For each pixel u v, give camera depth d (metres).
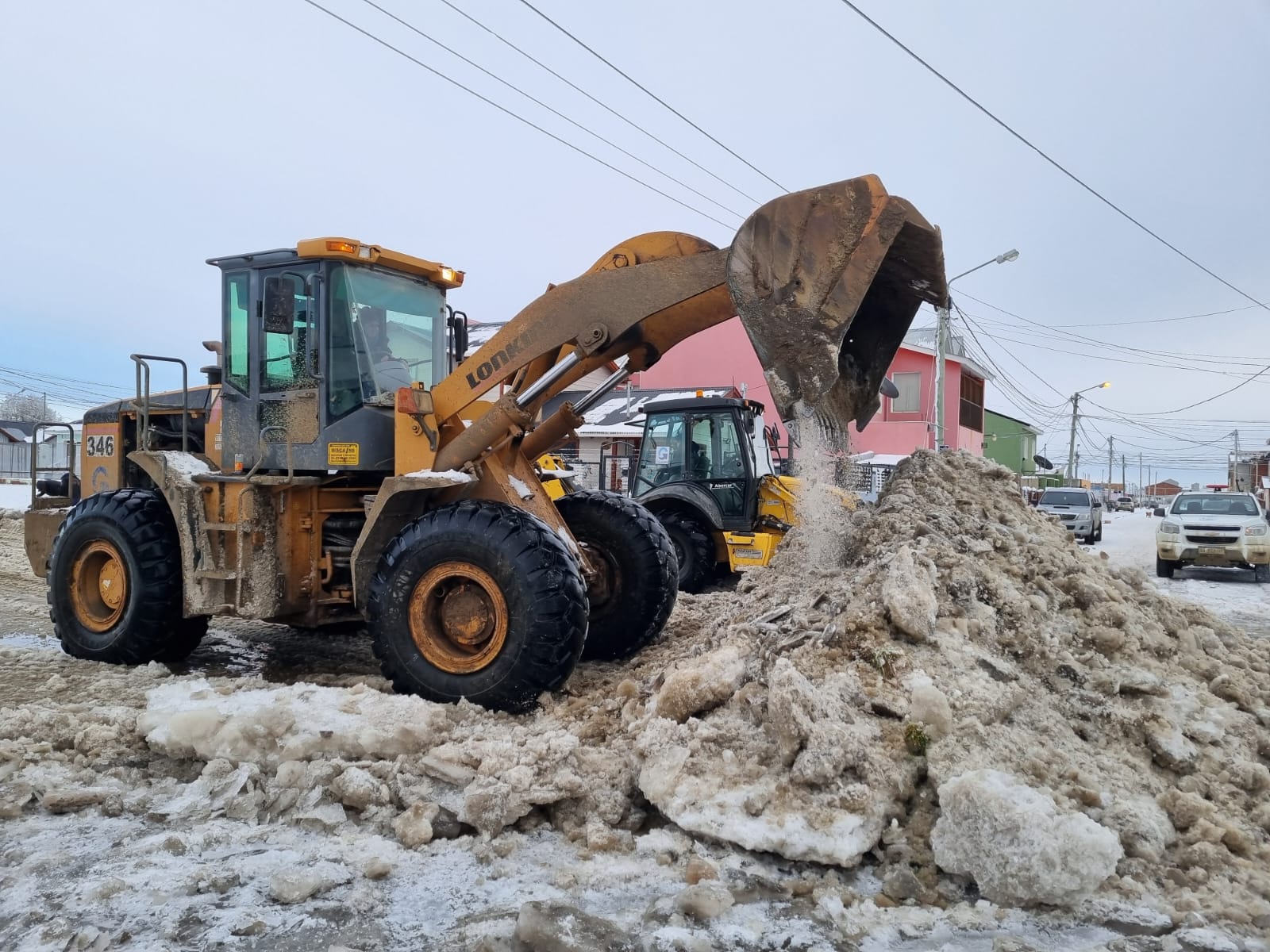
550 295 4.89
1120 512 57.31
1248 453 64.81
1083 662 3.99
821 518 5.08
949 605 4.02
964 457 5.73
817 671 3.65
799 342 4.14
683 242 4.77
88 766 3.87
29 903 2.81
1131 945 2.53
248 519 5.25
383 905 2.82
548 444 5.67
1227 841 3.03
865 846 2.96
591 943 2.55
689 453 10.49
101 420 7.60
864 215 4.12
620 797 3.40
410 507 4.96
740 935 2.61
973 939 2.60
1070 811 2.95
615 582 5.61
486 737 3.86
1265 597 11.84
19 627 7.33
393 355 5.55
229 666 6.06
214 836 3.25
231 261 5.59
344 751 3.73
